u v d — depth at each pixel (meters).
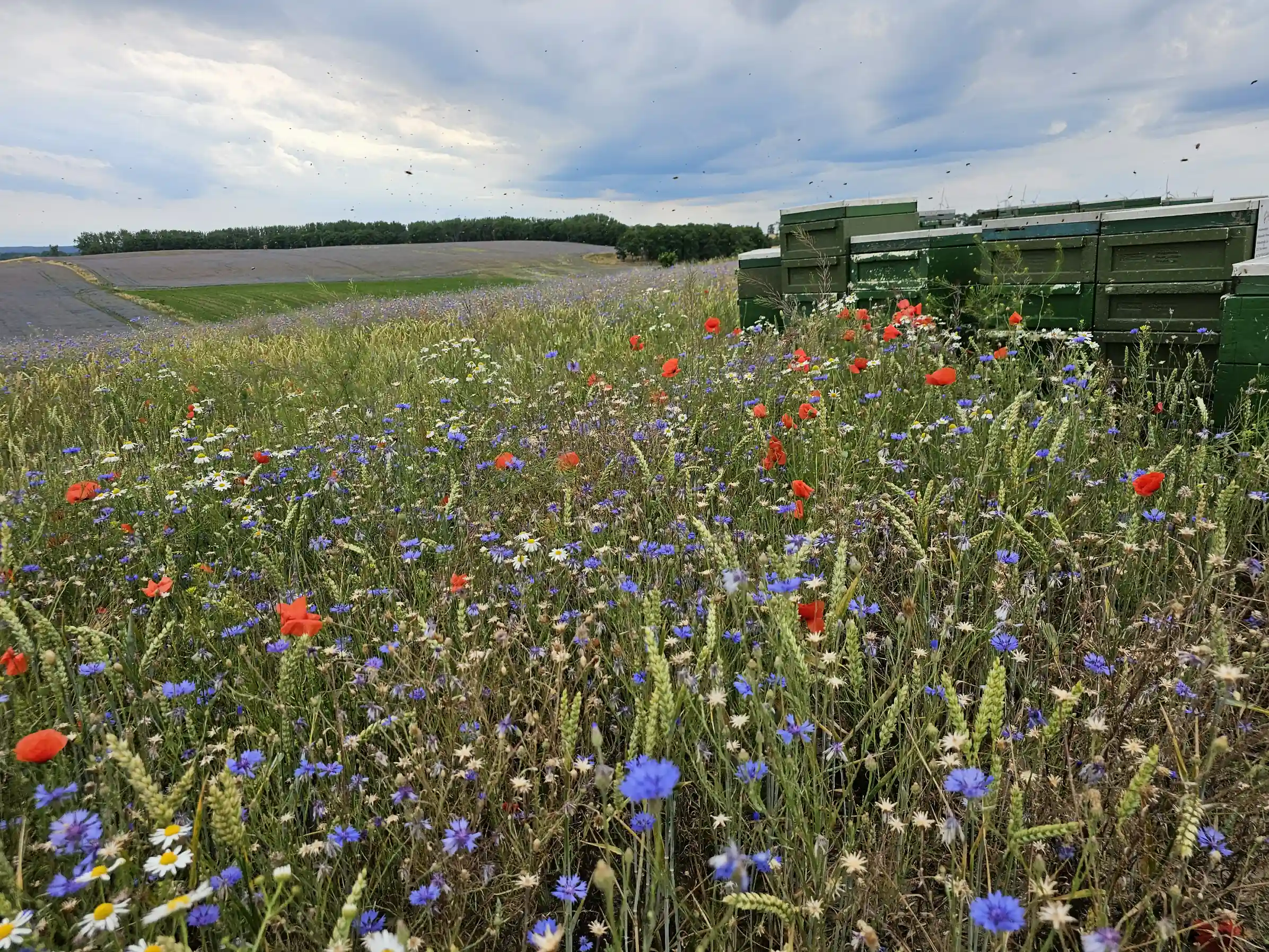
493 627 3.12
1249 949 1.66
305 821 2.44
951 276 7.32
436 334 12.05
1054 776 2.07
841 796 2.39
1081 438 4.18
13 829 2.08
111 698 2.69
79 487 4.37
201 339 15.72
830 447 4.11
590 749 2.59
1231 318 4.75
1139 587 3.13
